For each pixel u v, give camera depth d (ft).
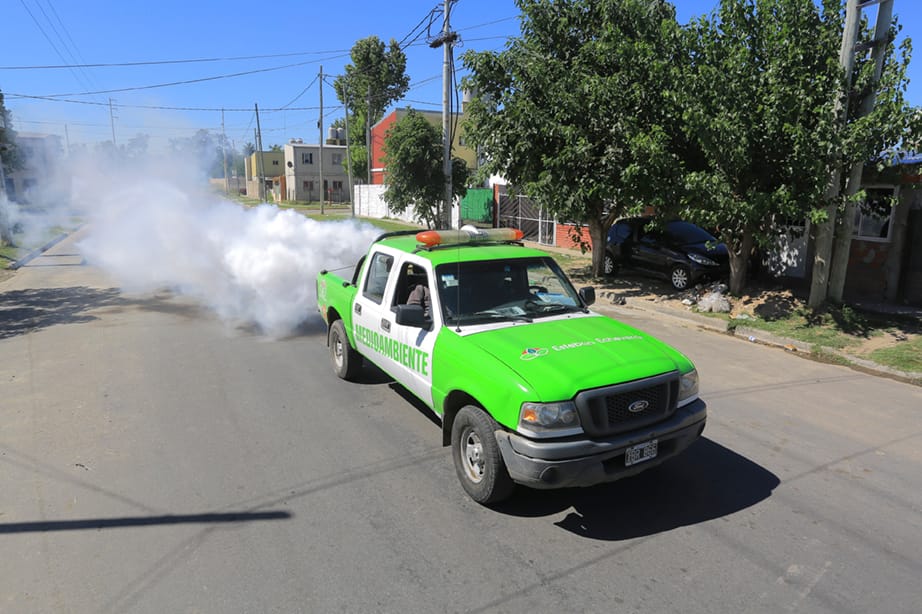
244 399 20.11
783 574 10.93
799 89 28.89
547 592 10.42
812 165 28.43
